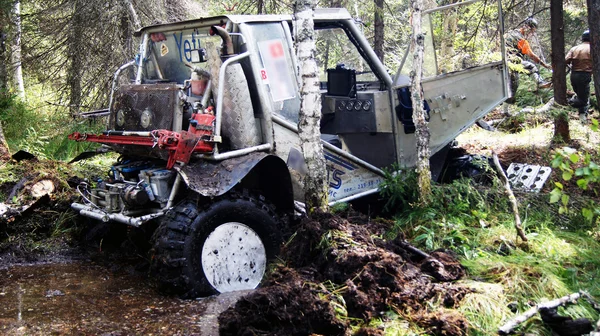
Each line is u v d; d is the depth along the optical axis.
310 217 5.00
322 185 5.25
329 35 6.30
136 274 5.55
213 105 5.36
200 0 14.22
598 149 8.00
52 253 6.11
